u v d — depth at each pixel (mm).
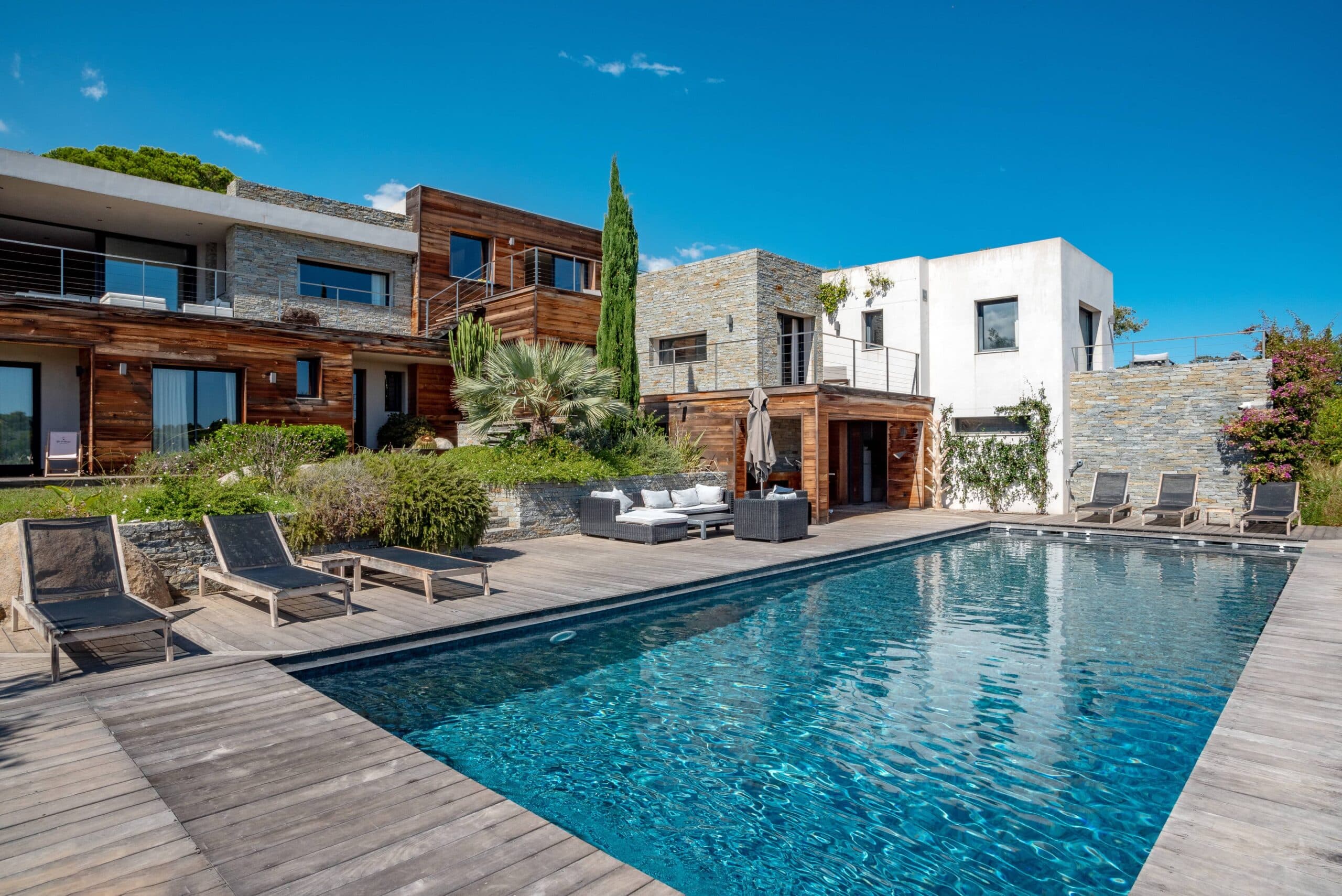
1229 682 5266
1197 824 2848
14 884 2381
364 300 16984
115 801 3025
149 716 4074
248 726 3928
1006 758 4043
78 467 11602
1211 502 14312
